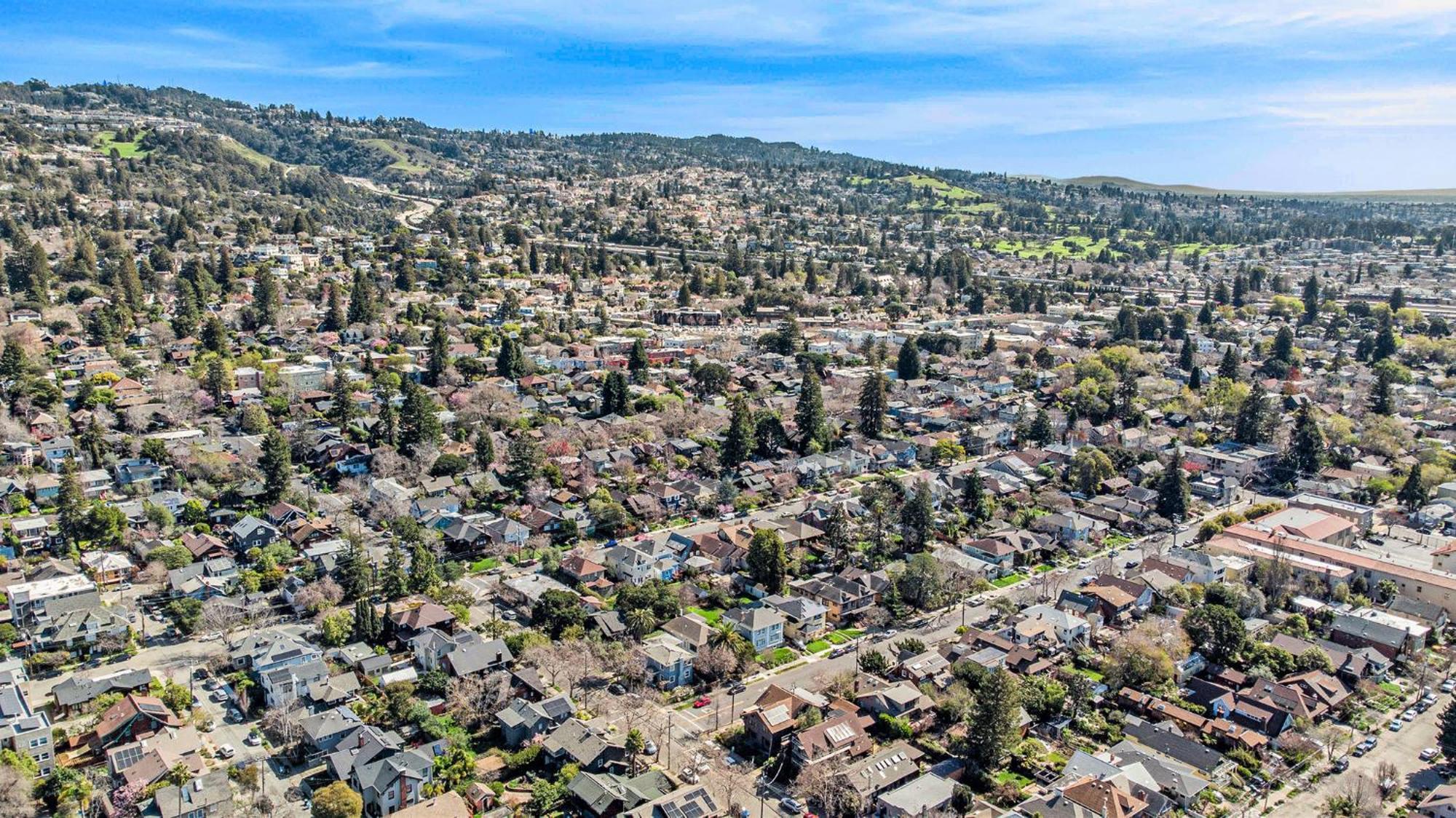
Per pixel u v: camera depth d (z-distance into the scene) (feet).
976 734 329.31
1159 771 322.55
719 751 335.47
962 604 467.52
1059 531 546.67
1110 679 387.75
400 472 593.01
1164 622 430.61
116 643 383.45
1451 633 446.60
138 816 282.97
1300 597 472.44
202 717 339.98
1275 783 327.06
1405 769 337.52
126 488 540.11
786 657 408.46
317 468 607.37
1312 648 406.82
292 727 323.37
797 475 634.43
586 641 394.32
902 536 535.60
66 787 296.10
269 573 449.89
